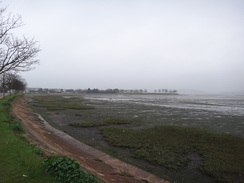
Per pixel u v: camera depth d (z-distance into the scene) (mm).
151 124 23594
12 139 9438
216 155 12648
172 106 52219
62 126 21812
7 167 6219
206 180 9633
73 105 48281
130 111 37656
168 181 9430
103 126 22094
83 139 16516
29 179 5484
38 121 23391
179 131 19047
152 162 11516
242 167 10852
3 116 16453
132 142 15375
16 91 81562
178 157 12375
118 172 9719
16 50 14023
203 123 25047
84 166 8180
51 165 5973
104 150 13656
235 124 24641
